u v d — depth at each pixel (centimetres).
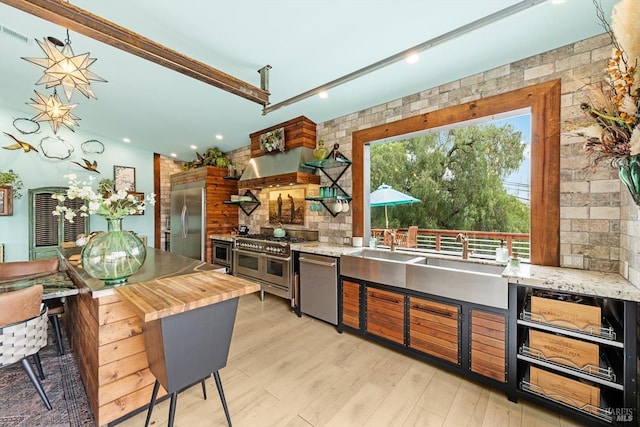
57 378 199
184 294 131
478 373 190
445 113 256
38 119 232
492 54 209
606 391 161
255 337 267
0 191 411
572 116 193
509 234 272
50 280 211
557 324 162
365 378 201
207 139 490
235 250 422
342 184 348
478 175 331
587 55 188
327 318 290
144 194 580
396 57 198
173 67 183
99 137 519
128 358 155
